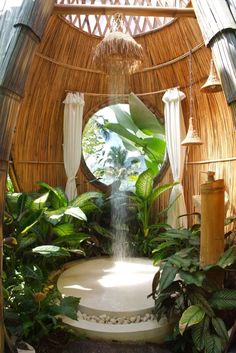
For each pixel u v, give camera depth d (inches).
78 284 103.1
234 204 118.6
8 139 54.9
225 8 64.3
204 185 77.8
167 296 78.5
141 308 82.8
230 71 58.4
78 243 129.5
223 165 127.1
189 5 110.3
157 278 83.4
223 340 66.4
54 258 121.6
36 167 151.6
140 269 121.7
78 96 151.2
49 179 156.2
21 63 57.1
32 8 60.4
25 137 145.7
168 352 73.9
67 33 133.6
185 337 73.9
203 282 75.0
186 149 148.5
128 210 154.0
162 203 158.4
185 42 129.4
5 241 78.6
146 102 160.2
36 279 90.0
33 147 149.8
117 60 96.0
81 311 83.9
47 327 75.2
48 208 130.6
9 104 54.9
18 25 58.2
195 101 141.9
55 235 122.5
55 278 112.5
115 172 195.0
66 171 150.9
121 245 146.3
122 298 90.4
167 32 132.4
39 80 139.7
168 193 157.2
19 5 61.2
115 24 94.7
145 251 142.6
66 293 94.2
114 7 83.1
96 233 150.3
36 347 72.3
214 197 76.7
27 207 112.5
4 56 56.2
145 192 145.5
